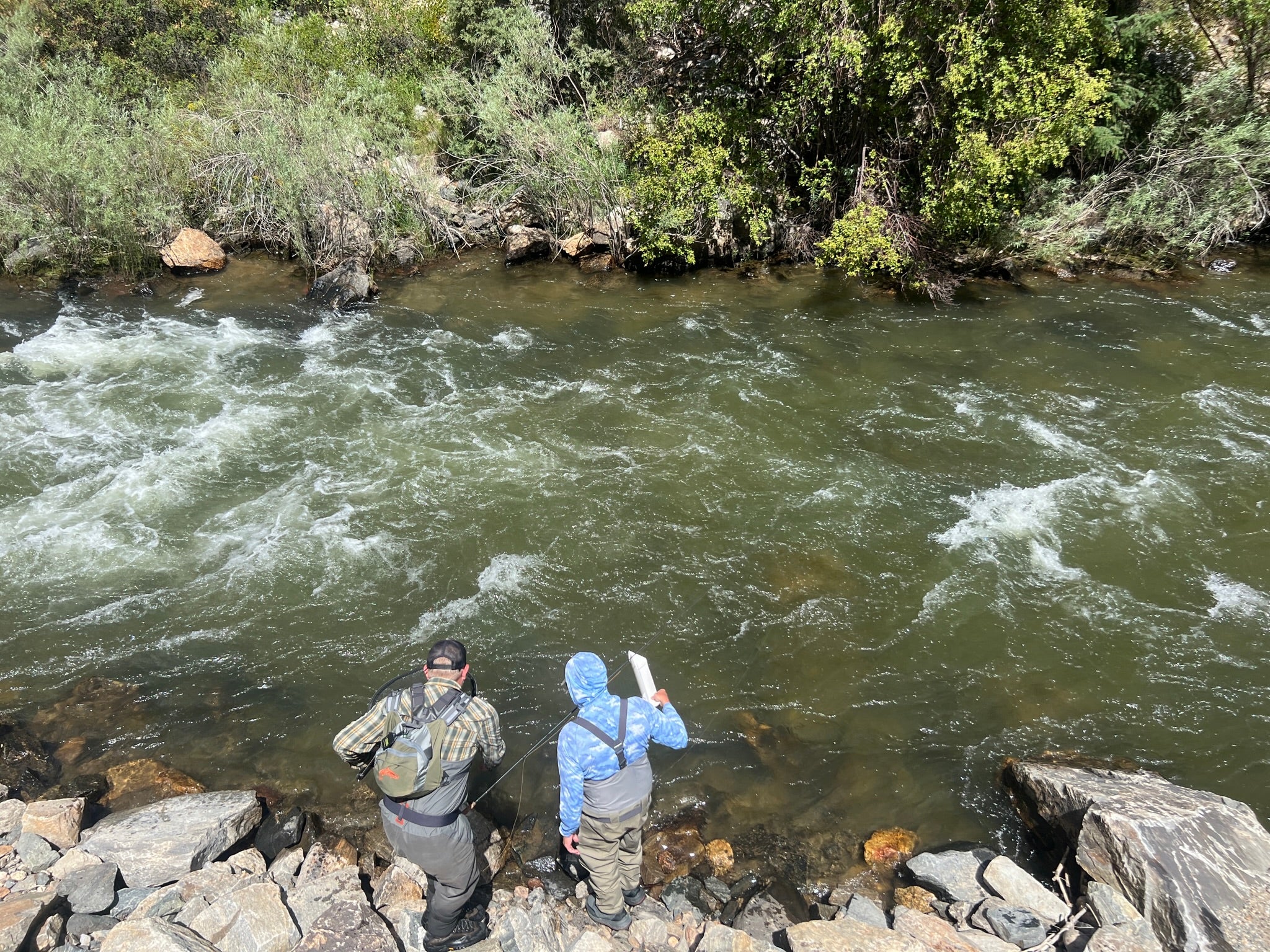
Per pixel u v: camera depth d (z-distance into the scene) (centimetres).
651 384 927
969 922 416
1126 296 1105
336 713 548
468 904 412
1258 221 1227
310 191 1280
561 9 1562
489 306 1138
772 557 676
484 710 362
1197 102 1262
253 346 1015
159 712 548
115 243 1233
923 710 550
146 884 423
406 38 1695
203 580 654
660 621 618
